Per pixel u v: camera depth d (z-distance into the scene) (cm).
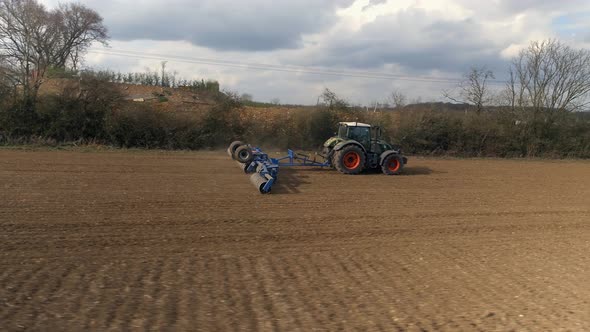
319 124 2430
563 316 518
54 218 834
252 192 1182
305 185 1345
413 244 802
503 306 543
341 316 496
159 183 1236
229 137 2289
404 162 1697
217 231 815
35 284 538
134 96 2875
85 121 2077
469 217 1029
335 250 746
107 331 434
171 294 532
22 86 2105
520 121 2903
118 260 641
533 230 939
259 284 579
